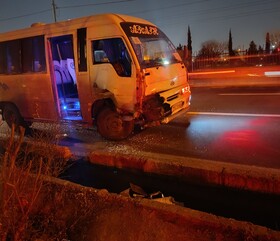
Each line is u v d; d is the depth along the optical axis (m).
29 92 7.43
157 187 4.61
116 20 6.02
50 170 4.34
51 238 3.08
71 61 7.68
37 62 7.14
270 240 2.48
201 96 12.06
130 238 2.97
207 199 4.20
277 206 3.77
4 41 7.75
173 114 6.52
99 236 3.08
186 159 4.65
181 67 6.80
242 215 3.77
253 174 3.91
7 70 7.84
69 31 6.52
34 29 7.18
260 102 9.48
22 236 2.92
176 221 2.92
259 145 5.55
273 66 17.70
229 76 16.86
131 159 4.87
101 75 6.18
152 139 6.48
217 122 7.47
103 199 3.36
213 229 2.74
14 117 8.01
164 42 6.89
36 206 3.48
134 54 5.75
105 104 6.48
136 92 5.78
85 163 5.39
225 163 4.58
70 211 3.42
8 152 2.99
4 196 2.87
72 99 7.30
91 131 7.61
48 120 7.35
